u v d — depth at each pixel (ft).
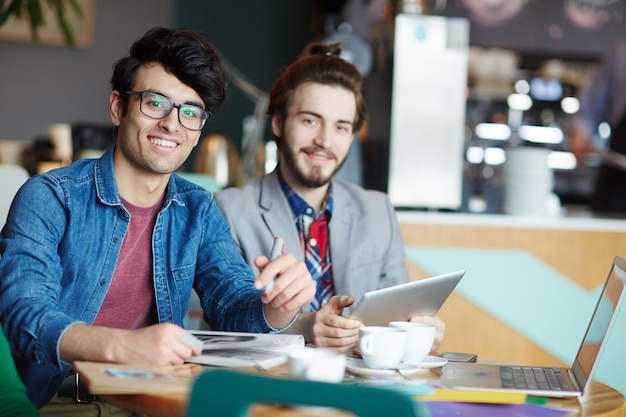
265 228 7.95
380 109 12.00
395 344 5.30
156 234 6.63
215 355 5.32
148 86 6.36
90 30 22.52
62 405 6.27
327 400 3.48
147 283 6.64
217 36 22.44
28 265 5.93
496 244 11.14
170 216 6.82
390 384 4.99
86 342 5.14
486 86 21.13
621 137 16.83
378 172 12.02
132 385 4.45
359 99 8.25
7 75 22.33
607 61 18.63
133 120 6.39
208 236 7.07
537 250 11.27
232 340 5.75
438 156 11.85
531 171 11.94
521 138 21.08
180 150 6.47
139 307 6.63
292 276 5.85
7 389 4.91
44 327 5.32
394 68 11.66
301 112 7.98
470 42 21.08
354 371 5.31
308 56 8.25
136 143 6.38
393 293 5.99
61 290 6.33
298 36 22.45
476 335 11.08
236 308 6.66
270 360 5.20
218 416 3.64
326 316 6.15
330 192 8.26
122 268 6.54
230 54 22.41
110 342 5.08
